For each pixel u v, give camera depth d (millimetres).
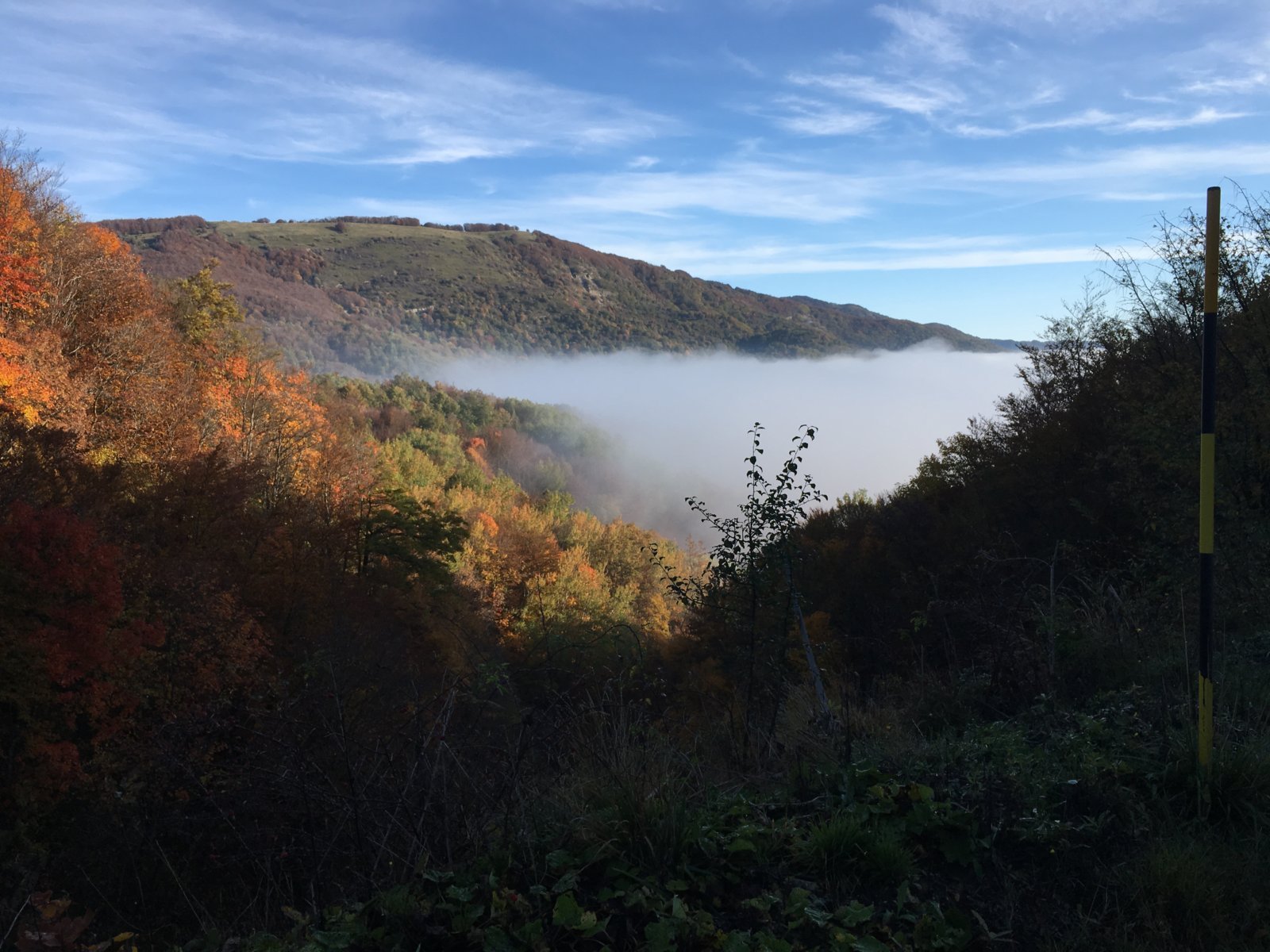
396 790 3719
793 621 6281
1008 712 5387
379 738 4082
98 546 17562
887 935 2773
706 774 4305
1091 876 3088
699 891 3004
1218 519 8172
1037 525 15523
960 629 7305
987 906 2992
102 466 29250
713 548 6371
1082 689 5359
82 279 42219
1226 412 8398
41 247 40625
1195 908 2836
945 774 3885
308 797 3904
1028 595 6570
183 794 7703
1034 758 3959
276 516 30500
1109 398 13523
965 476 23922
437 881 3084
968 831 3338
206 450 43750
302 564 27375
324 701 4641
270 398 54594
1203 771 3498
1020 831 3305
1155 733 4090
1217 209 3674
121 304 43031
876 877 3141
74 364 38656
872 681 7195
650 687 5148
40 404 33125
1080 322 17734
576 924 2750
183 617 19469
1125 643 5906
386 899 2959
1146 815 3367
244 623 20188
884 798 3596
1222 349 9070
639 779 3561
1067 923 2869
